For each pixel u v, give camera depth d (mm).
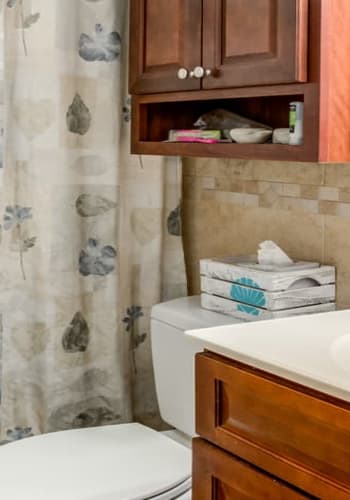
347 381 1193
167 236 2379
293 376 1252
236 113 2059
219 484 1440
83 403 2252
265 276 1823
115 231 2238
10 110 2113
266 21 1609
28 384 2201
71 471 1763
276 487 1302
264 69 1621
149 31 1937
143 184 2303
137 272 2340
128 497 1663
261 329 1492
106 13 2158
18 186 2141
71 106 2143
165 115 2090
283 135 1687
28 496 1644
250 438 1356
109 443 1923
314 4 1529
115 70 2189
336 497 1193
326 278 1883
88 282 2234
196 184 2336
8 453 1853
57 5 2090
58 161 2135
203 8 1767
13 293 2166
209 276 2010
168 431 2158
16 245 2154
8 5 2076
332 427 1194
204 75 1772
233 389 1384
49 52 2092
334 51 1541
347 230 1849
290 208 2004
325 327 1507
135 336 2365
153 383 2398
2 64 2086
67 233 2172
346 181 1835
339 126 1564
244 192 2148
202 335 1450
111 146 2205
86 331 2244
